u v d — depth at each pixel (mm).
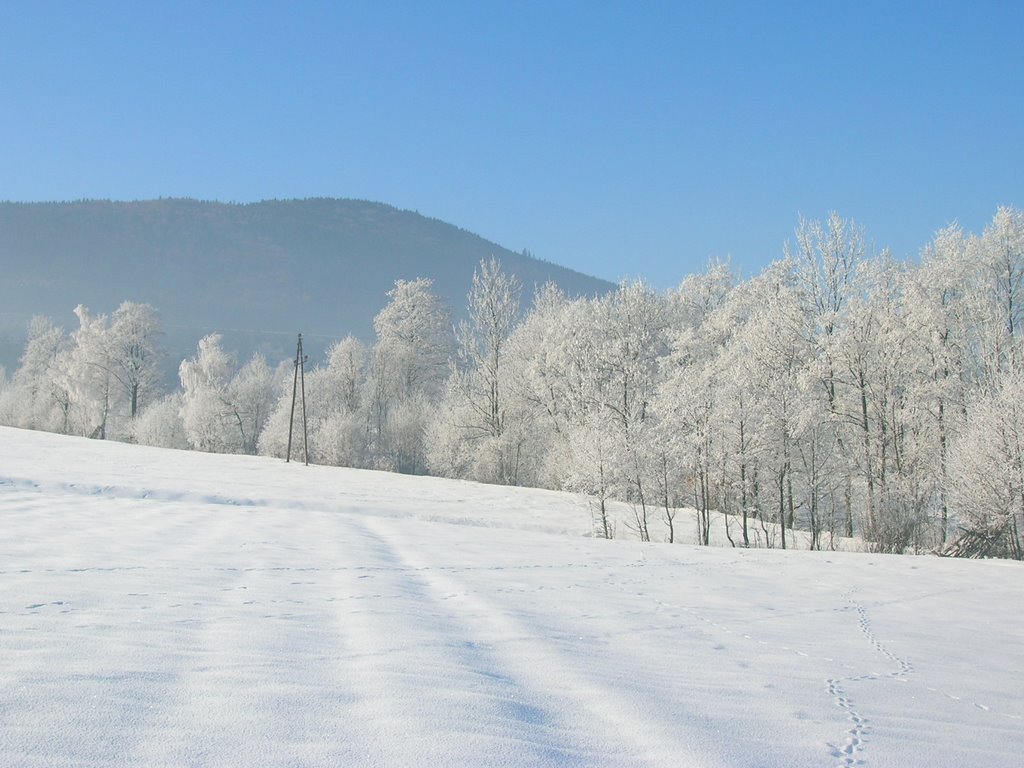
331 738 4441
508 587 12047
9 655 5754
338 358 73000
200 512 21094
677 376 34406
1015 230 36844
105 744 4109
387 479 43438
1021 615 13328
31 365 89000
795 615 11828
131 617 7523
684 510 38188
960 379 36812
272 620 7922
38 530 14773
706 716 5703
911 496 33688
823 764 4875
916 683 7809
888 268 39469
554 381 49562
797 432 31984
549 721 5184
